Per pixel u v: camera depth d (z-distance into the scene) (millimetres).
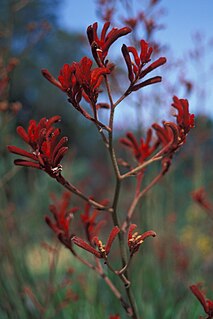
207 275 3715
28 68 8977
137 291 2908
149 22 2801
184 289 3225
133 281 2926
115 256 3686
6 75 2836
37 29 3666
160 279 3334
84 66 1345
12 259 2844
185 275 3426
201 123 4242
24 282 2984
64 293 2990
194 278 3539
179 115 1520
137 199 1755
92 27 1372
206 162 5586
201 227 4680
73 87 1371
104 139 1517
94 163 7094
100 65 1414
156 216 3723
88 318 3025
